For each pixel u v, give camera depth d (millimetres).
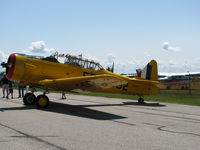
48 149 3895
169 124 6656
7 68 9930
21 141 4281
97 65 11727
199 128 6219
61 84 9336
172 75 37375
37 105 9047
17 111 8086
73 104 11320
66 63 10891
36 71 9969
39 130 5219
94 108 9992
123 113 8641
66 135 4883
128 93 12688
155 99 16391
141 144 4430
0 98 13969
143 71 14078
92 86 9719
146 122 6828
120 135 5074
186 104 13406
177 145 4453
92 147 4117
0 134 4719
